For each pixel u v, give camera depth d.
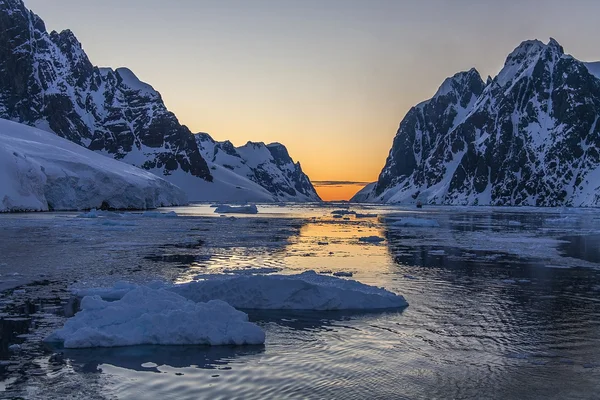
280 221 93.19
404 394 12.23
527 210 177.62
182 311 16.88
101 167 148.12
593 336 17.22
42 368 13.71
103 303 17.98
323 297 21.12
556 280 28.28
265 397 11.91
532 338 16.95
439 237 58.03
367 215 120.31
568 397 12.13
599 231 67.75
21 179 111.06
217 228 69.94
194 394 12.04
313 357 14.89
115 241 48.53
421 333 17.48
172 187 195.00
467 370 13.89
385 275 29.78
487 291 24.89
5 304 20.98
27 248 41.47
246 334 16.25
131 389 12.30
